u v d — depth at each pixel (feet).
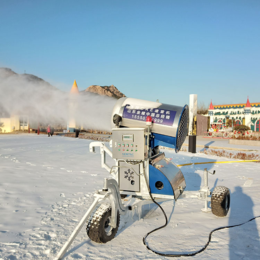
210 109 155.53
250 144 64.18
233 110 148.25
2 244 10.39
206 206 15.01
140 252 10.09
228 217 14.07
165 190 14.53
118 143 14.11
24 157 35.24
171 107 15.23
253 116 140.05
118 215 11.82
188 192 15.43
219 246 10.56
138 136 13.62
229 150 54.03
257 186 21.38
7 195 17.06
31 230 11.79
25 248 10.11
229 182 22.99
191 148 45.19
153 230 12.09
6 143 58.80
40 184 20.27
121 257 9.68
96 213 10.77
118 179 15.17
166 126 14.74
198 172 27.94
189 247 10.50
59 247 10.28
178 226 12.76
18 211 14.21
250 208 15.62
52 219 13.21
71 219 13.28
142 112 15.37
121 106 16.08
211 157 40.63
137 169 14.69
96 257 9.64
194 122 45.16
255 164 33.81
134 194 14.89
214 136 114.62
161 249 10.35
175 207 15.84
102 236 10.57
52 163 30.76
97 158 35.83
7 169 26.03
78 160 33.73
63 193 17.94
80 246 10.52
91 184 20.79
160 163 15.64
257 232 11.96
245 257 9.68
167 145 15.53
